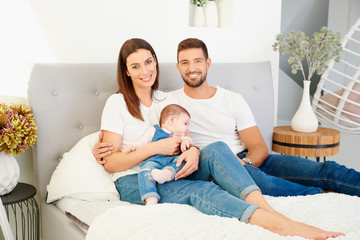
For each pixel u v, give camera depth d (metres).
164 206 1.39
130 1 2.24
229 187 1.46
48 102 1.91
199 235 1.16
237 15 2.63
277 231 1.22
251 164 1.92
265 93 2.49
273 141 2.52
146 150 1.66
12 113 1.72
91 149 1.83
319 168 1.85
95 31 2.16
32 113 1.88
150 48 1.84
